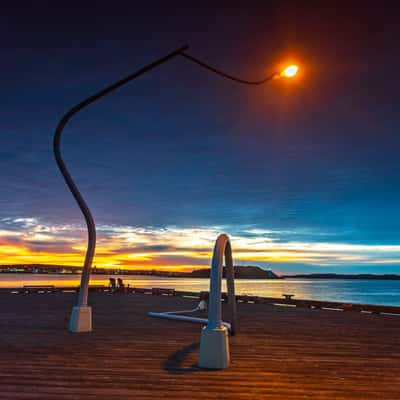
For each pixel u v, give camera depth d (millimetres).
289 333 5961
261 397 2957
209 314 3910
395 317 7945
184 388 3139
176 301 11367
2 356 4262
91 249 6203
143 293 14375
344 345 5023
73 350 4590
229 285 5754
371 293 107000
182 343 5055
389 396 3014
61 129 6066
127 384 3229
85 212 6230
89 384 3225
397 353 4555
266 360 4137
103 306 9977
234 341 5277
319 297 77000
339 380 3420
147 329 6246
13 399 2852
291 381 3375
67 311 8602
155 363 3951
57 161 6152
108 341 5191
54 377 3428
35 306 9664
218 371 3662
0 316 7762
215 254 4051
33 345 4902
